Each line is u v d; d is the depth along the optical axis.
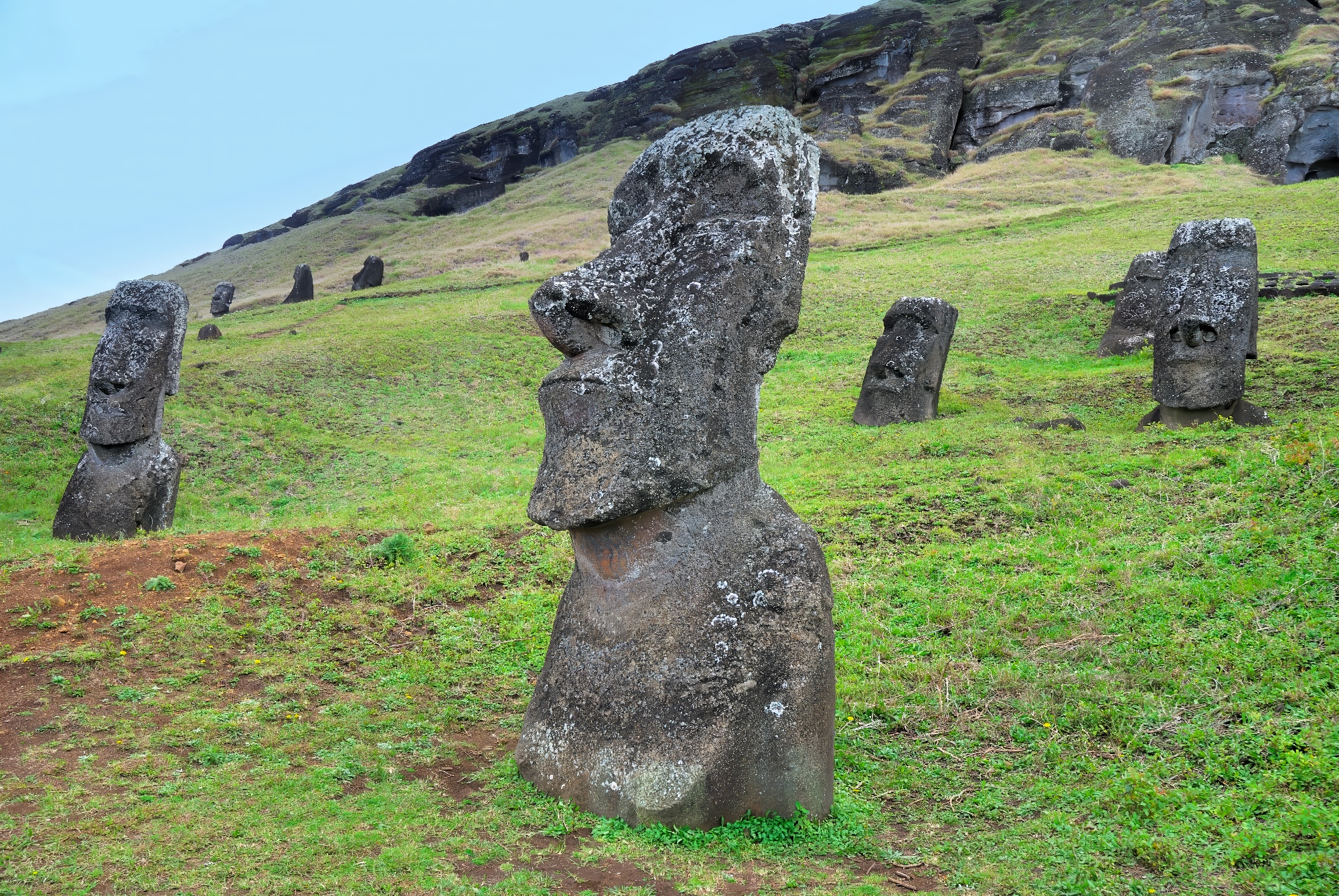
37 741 5.30
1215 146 55.53
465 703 6.37
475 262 53.12
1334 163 48.66
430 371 23.80
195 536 9.16
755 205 4.96
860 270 33.97
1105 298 25.39
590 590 4.96
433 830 4.39
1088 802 4.80
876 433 15.66
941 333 17.09
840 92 75.31
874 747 5.73
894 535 9.49
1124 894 3.91
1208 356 13.69
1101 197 47.69
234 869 3.86
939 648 6.98
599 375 4.71
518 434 19.52
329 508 14.98
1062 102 63.78
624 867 4.09
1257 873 3.91
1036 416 16.27
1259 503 8.37
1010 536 9.20
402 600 8.16
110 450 12.24
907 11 85.94
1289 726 5.12
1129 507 9.37
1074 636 6.80
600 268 4.88
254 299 50.66
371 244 71.06
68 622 7.09
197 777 4.95
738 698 4.52
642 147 78.81
